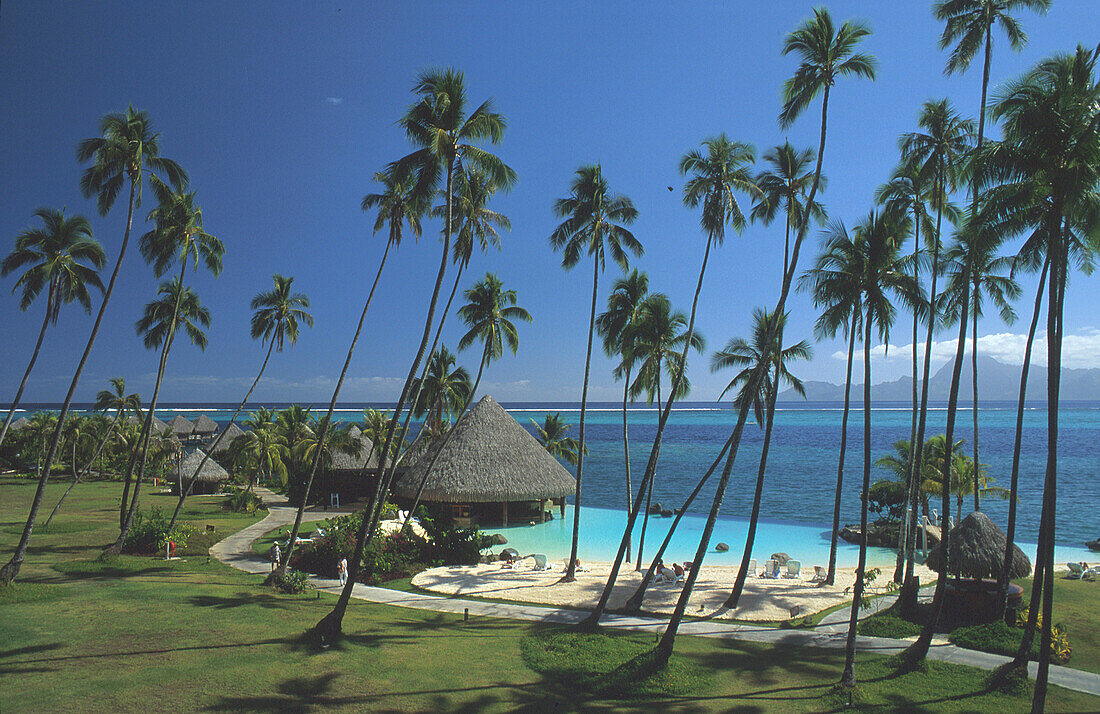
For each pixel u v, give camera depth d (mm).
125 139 25609
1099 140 13523
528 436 48875
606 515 55219
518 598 25938
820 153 19953
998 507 56438
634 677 16250
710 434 169875
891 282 20625
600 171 28484
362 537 19203
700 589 27562
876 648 19953
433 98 20172
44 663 15070
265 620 19781
